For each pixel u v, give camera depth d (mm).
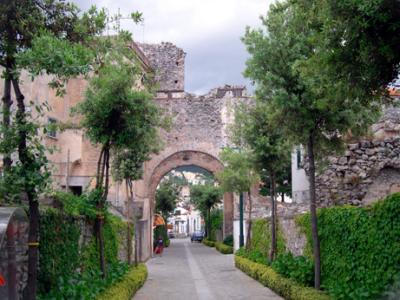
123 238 19594
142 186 35312
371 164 19250
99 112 12844
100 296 11039
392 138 19281
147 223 32500
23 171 7469
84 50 7770
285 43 11953
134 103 12859
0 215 6891
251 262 20812
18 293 8258
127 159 21844
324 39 7508
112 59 12922
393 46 6785
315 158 13820
